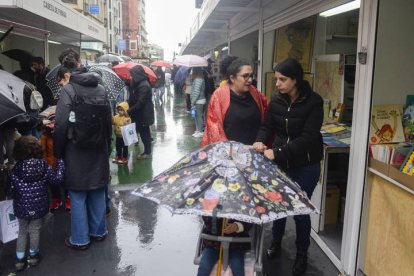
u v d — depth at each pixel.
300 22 5.44
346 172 4.22
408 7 2.85
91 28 9.20
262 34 5.91
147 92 6.76
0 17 5.45
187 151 7.85
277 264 3.50
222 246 2.15
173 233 4.12
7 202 3.35
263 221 1.68
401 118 3.02
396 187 2.71
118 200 5.06
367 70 2.85
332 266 3.45
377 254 2.95
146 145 7.18
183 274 3.35
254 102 3.08
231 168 1.94
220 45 11.27
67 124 3.37
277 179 1.95
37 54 8.34
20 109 3.14
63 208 4.75
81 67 3.83
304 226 3.21
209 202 1.75
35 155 3.28
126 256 3.64
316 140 2.94
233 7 6.10
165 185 1.91
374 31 2.77
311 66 5.41
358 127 2.98
